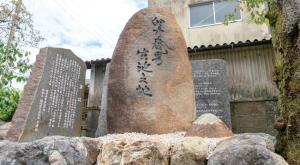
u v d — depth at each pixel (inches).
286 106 89.7
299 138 81.3
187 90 212.2
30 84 221.9
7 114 312.0
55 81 242.5
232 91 379.6
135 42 218.7
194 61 362.3
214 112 337.1
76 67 275.7
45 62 235.5
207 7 523.2
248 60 385.4
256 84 374.6
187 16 526.9
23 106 209.0
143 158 122.6
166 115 199.3
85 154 128.3
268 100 352.5
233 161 95.6
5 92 260.8
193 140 126.0
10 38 302.4
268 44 378.0
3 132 213.8
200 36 505.4
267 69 376.2
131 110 199.2
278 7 100.3
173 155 124.9
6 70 261.1
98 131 338.6
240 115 357.7
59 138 132.3
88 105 408.5
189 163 119.0
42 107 221.1
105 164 127.9
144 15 227.6
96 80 418.6
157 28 224.2
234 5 507.2
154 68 212.4
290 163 84.0
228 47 384.5
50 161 120.3
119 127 197.3
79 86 275.7
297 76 85.1
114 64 213.6
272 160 88.9
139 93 203.9
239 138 108.0
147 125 194.2
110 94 207.6
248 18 484.4
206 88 348.2
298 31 87.0
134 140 133.2
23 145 128.3
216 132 152.6
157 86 207.0
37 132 210.5
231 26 494.0
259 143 99.5
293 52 88.5
